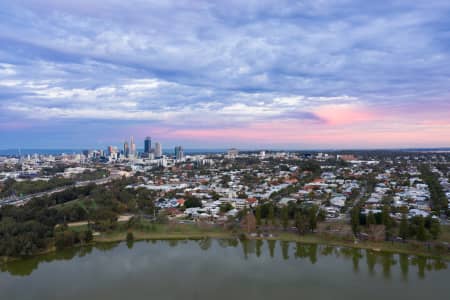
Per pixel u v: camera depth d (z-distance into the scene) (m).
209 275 131.12
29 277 132.62
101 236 183.88
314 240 170.25
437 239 157.00
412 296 112.31
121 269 138.88
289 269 136.38
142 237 182.62
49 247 164.38
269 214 195.00
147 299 112.31
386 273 131.12
